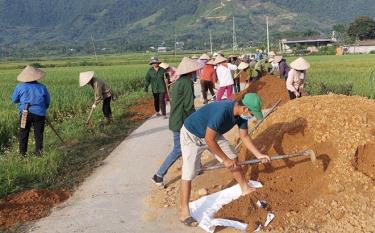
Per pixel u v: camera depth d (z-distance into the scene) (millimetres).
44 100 10289
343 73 28594
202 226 6371
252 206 6527
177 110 7820
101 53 199000
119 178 8828
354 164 6727
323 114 7512
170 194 7699
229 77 16312
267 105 15586
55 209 7418
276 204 6621
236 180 7348
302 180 7008
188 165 6508
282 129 7781
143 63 73375
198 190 7508
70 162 10125
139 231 6453
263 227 6246
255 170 7594
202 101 19656
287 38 126062
